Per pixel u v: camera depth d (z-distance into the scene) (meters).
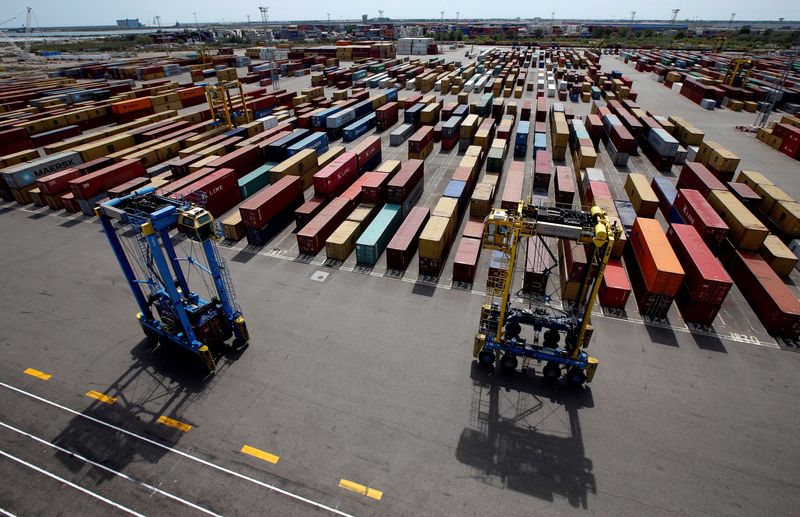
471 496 17.88
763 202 40.03
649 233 30.81
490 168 48.91
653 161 58.12
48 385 23.61
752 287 29.45
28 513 17.61
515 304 29.77
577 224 20.53
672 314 28.81
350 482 18.44
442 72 133.00
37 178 48.19
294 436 20.52
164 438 20.53
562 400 22.52
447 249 35.88
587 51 180.50
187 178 43.34
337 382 23.61
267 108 84.62
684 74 113.75
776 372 24.31
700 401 22.44
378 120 73.19
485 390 23.16
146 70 132.38
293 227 41.09
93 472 19.08
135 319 28.91
